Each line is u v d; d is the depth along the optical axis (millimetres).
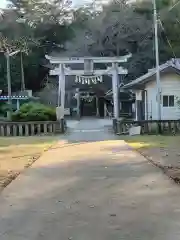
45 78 58406
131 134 23734
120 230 5055
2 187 8055
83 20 59500
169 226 5207
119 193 7281
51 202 6680
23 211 6113
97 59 31422
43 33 58688
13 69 55438
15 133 24766
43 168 10531
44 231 5070
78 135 23812
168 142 17828
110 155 13023
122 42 55375
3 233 5023
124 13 55875
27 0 59875
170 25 49781
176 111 28234
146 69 51781
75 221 5504
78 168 10406
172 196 6953
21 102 48406
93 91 53094
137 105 33469
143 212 5918
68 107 54500
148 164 10820
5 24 56312
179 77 28062
